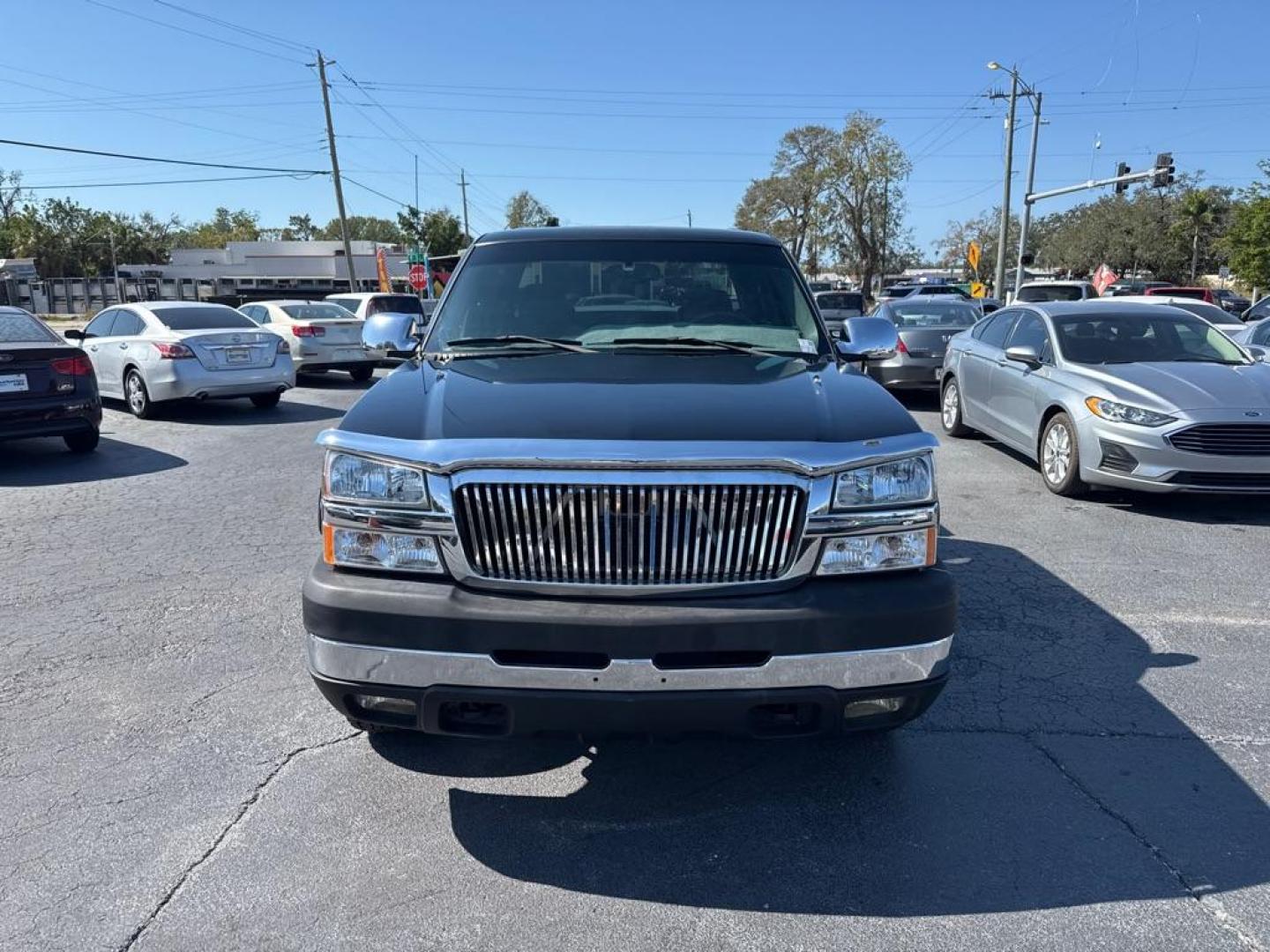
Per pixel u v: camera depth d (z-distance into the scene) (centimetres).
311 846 298
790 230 6488
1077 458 734
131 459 944
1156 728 378
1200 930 260
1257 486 671
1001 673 429
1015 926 262
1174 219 5731
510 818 315
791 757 355
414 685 275
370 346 455
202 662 440
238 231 11675
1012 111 3753
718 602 272
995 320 972
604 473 270
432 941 256
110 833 304
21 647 457
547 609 268
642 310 424
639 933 259
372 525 283
